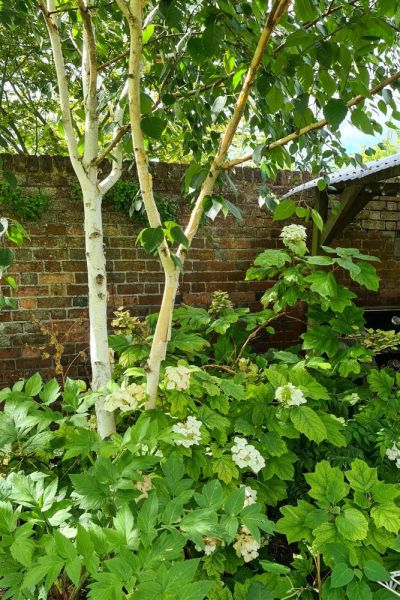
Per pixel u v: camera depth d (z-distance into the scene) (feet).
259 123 6.22
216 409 6.01
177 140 9.37
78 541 3.33
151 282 10.05
